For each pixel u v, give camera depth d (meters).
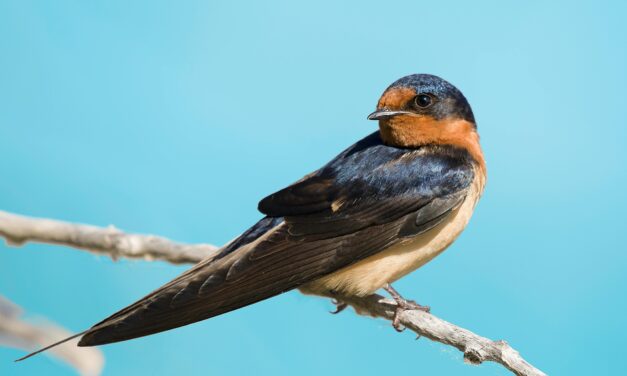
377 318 2.92
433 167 2.93
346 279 2.92
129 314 2.88
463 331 2.90
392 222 2.92
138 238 2.92
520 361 2.88
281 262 2.91
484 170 2.94
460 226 2.93
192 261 2.92
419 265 2.93
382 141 2.94
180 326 2.88
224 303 2.89
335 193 2.93
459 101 2.94
